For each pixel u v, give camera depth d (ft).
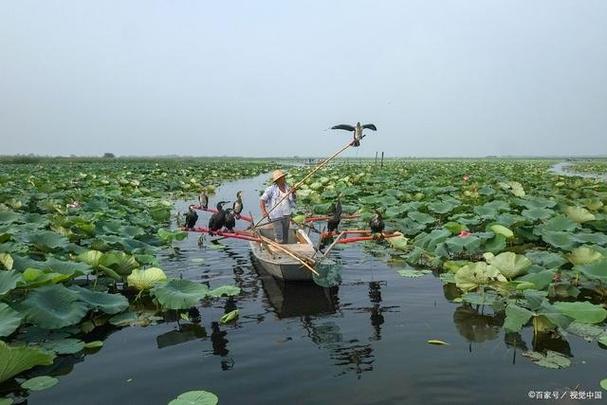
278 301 25.13
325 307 24.03
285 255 30.68
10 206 48.65
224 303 24.91
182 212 60.59
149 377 16.80
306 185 84.33
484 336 19.93
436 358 17.93
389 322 21.75
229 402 15.12
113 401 15.24
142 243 34.40
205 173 130.62
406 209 46.78
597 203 47.75
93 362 17.97
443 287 27.04
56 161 219.00
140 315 22.89
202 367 17.51
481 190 62.69
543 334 19.92
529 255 28.22
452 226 34.40
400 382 16.19
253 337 20.24
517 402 14.87
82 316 20.10
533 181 87.66
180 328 21.31
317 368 17.30
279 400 15.20
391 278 29.04
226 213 41.70
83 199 55.77
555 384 15.89
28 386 15.80
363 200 56.59
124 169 139.23
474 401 14.94
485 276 23.41
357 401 15.06
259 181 125.39
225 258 35.45
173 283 23.86
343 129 32.30
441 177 102.89
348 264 32.53
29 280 20.72
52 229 37.37
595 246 27.50
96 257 25.81
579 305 19.51
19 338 19.39
